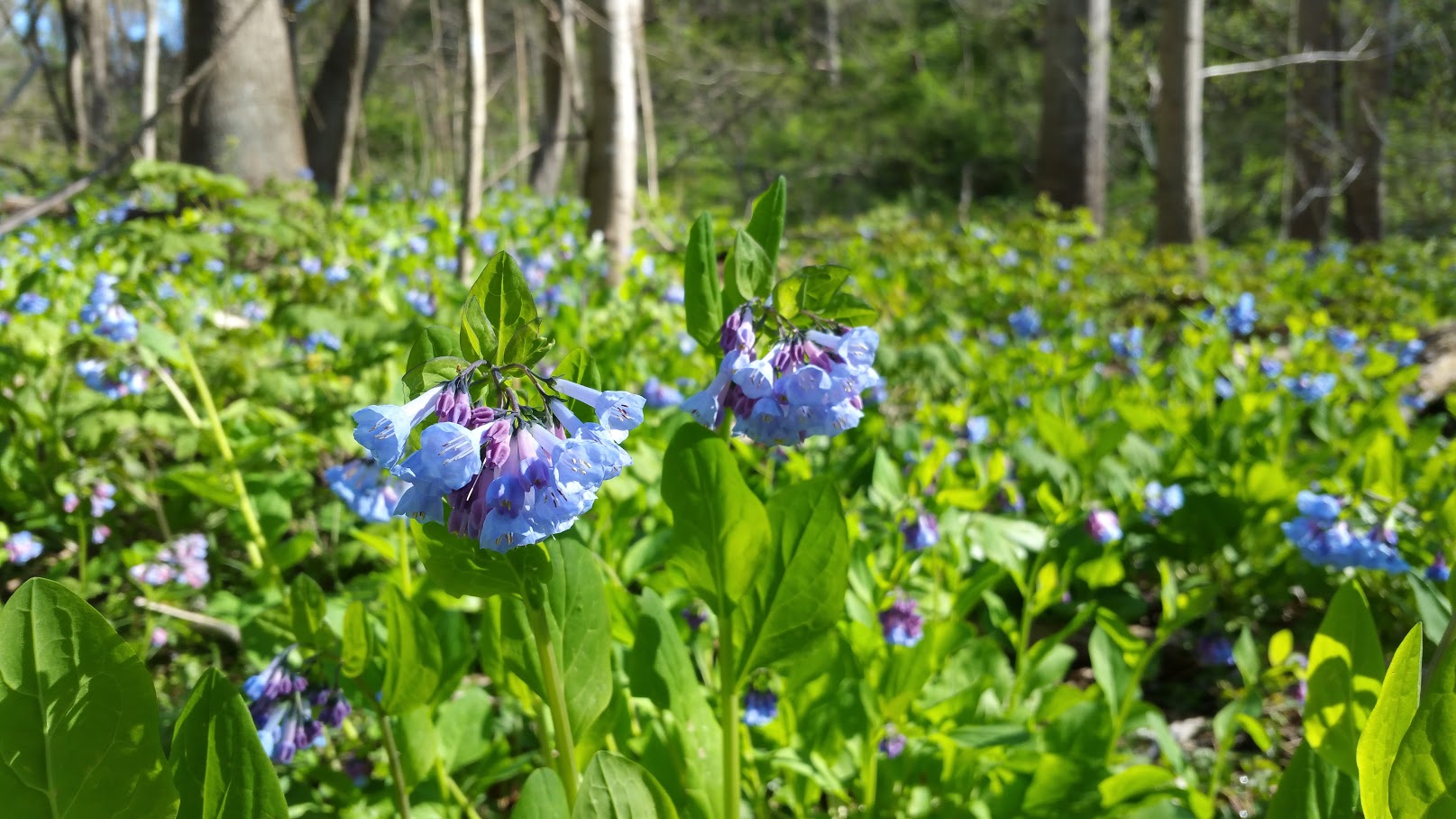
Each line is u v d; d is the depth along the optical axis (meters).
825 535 1.54
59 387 3.56
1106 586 3.53
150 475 3.45
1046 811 1.89
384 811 1.99
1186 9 13.61
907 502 2.62
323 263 6.48
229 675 2.87
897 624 2.34
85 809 1.02
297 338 4.87
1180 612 2.21
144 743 1.03
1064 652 2.54
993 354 6.43
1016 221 13.01
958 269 9.84
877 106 27.56
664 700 1.73
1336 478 3.63
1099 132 16.62
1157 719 2.19
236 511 2.57
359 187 13.02
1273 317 8.88
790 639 1.58
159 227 6.12
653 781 1.26
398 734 1.84
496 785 2.44
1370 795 1.08
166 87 21.05
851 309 1.57
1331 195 19.34
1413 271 12.59
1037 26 28.50
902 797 2.14
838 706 2.01
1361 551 2.64
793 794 2.12
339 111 12.38
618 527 2.71
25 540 3.02
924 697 2.31
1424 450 3.91
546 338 1.22
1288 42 22.84
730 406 1.51
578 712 1.54
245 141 10.14
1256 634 3.47
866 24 32.78
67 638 1.01
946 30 31.39
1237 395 4.62
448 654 1.91
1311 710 1.53
